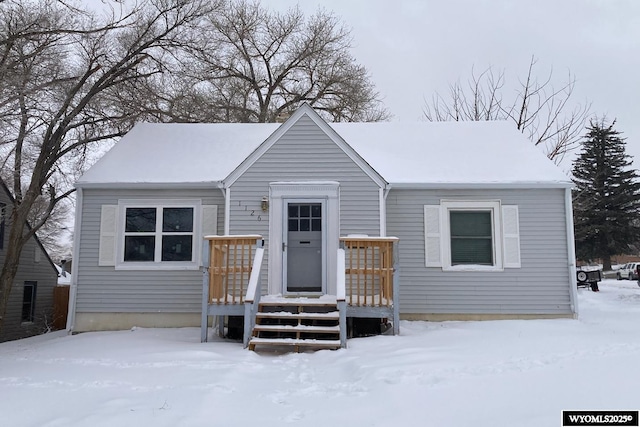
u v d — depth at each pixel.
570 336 7.88
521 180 10.68
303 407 4.46
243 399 4.73
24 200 12.10
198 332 9.75
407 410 4.20
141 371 5.99
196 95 20.20
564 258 10.63
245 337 7.56
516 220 10.74
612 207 41.84
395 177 10.84
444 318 10.53
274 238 9.90
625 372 5.06
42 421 4.07
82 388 5.21
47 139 12.16
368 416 4.11
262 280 9.76
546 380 4.91
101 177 10.92
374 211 10.05
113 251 10.73
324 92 24.83
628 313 11.98
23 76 10.27
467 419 3.89
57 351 7.88
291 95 25.06
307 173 10.17
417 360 6.09
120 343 8.39
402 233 10.79
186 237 10.82
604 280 34.16
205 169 11.16
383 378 5.29
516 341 7.47
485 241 10.86
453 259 10.80
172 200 10.88
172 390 5.06
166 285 10.66
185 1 12.75
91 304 10.62
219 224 10.79
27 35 10.28
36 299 17.58
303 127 10.34
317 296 9.66
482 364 5.82
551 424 3.63
